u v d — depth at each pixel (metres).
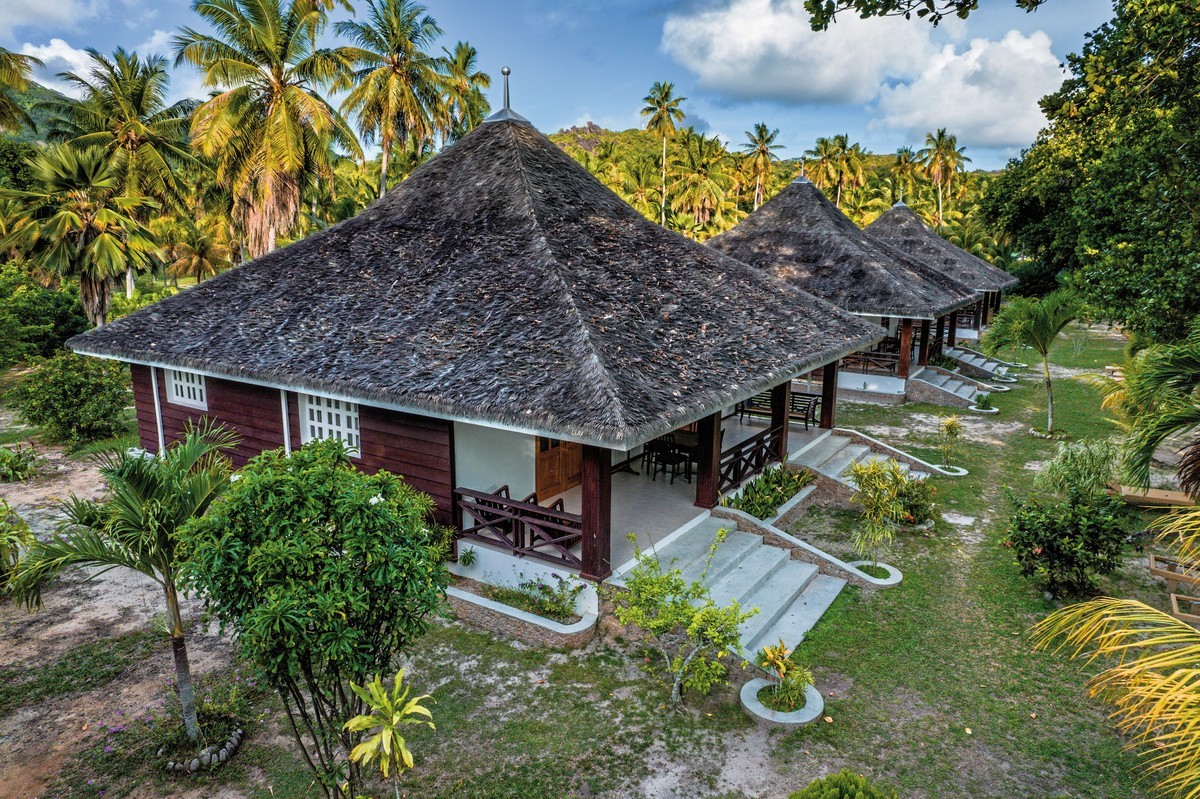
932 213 77.31
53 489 13.84
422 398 8.38
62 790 6.09
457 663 7.98
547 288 9.74
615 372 7.95
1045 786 6.18
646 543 9.77
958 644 8.50
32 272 30.36
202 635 8.61
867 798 4.62
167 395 13.70
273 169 27.59
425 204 12.98
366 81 32.84
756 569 9.74
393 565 4.80
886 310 20.11
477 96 42.59
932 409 21.42
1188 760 3.48
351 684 4.99
